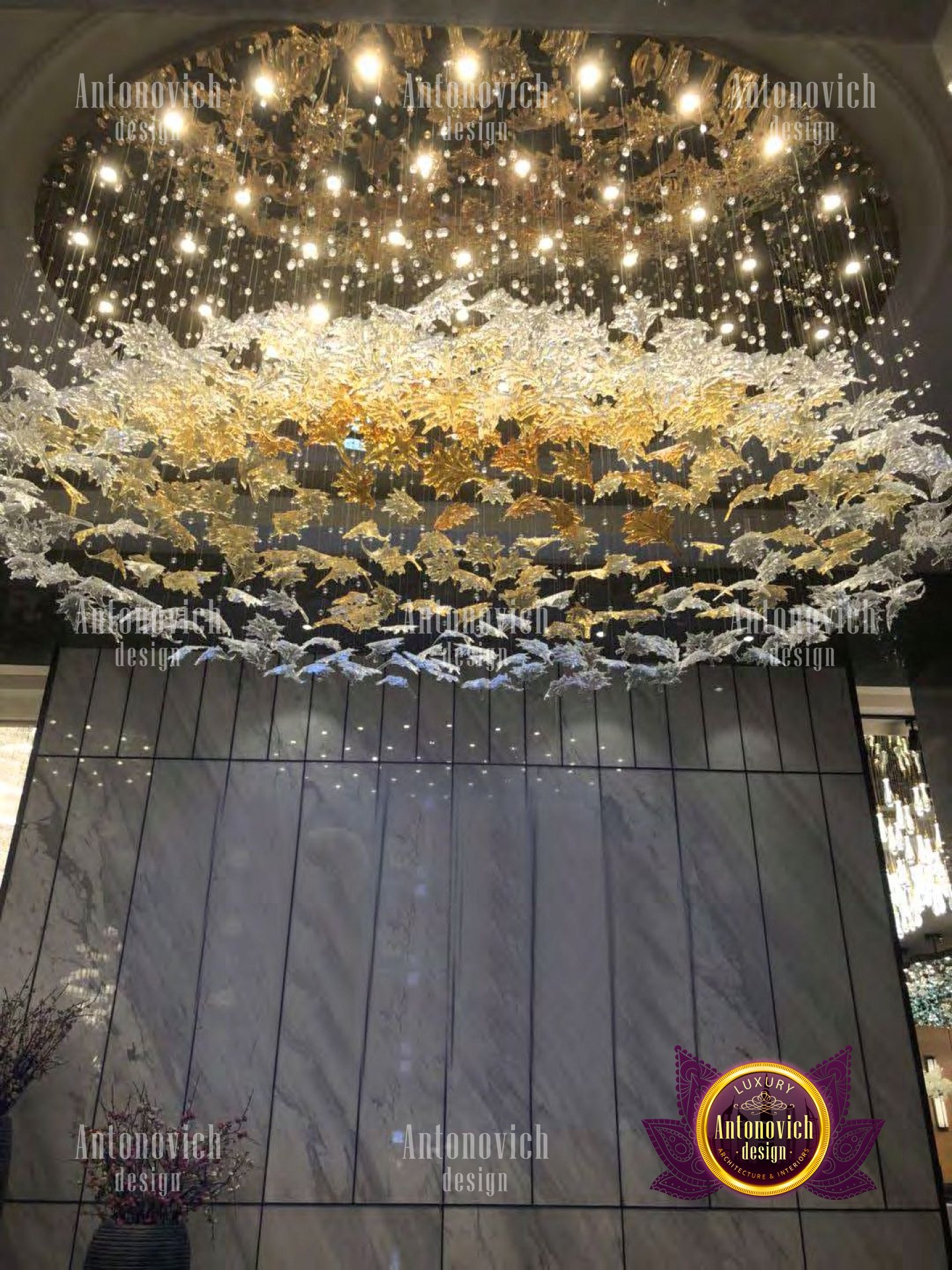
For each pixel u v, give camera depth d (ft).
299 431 19.85
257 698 22.88
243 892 21.02
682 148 14.16
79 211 14.57
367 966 20.49
